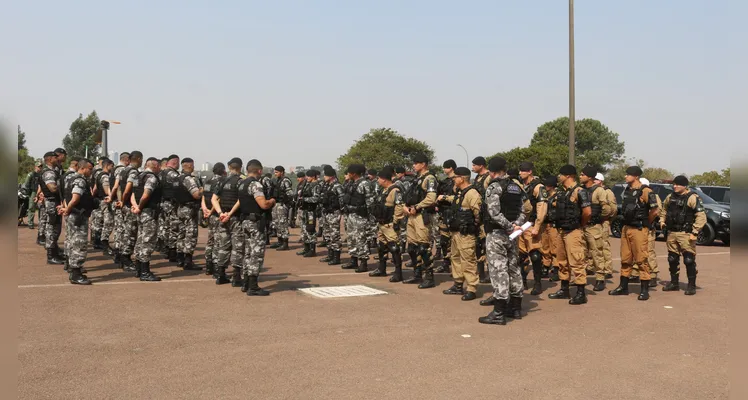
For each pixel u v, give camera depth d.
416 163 9.32
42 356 5.10
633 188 8.53
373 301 7.87
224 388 4.36
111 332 5.96
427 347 5.60
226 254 8.96
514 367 5.00
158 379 4.55
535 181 9.20
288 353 5.32
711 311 7.52
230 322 6.49
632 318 7.07
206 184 10.02
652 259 9.58
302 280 9.64
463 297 8.06
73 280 8.59
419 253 9.16
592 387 4.51
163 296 7.89
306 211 13.08
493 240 6.72
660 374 4.86
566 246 8.14
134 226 10.11
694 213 8.73
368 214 10.80
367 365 4.99
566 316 7.18
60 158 10.70
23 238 14.83
